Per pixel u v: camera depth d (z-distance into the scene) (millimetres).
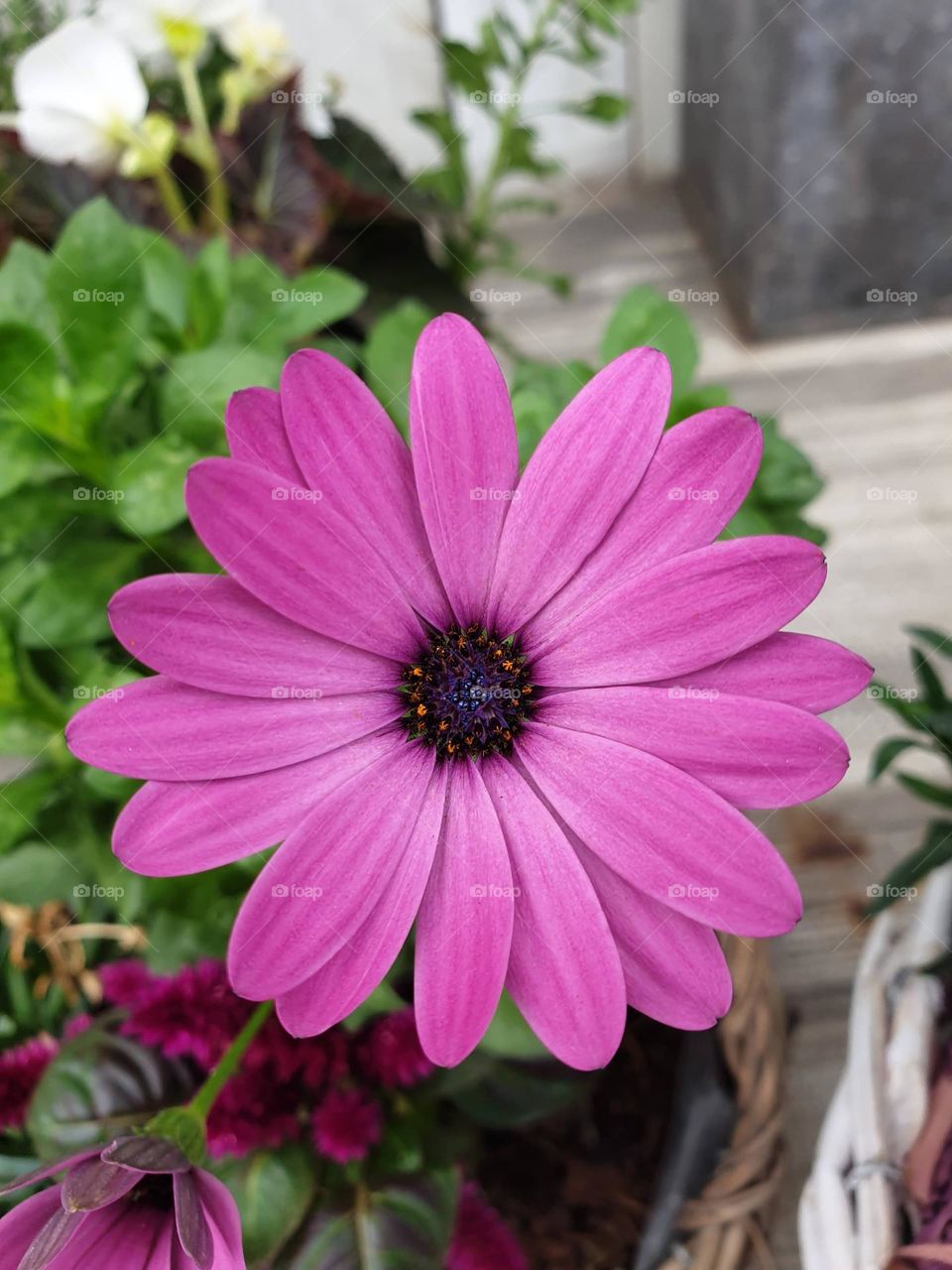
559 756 98
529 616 98
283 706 95
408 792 98
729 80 277
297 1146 145
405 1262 140
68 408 135
